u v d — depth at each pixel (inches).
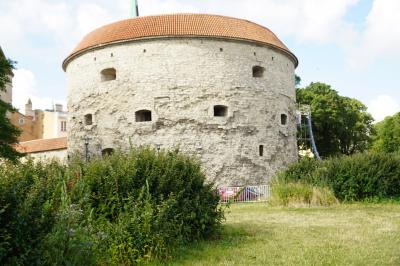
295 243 375.2
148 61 1136.8
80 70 1238.9
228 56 1152.8
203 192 400.2
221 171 1109.1
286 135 1255.5
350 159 745.0
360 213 584.4
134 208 326.6
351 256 317.4
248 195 976.3
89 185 341.4
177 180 375.6
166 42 1136.2
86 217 310.7
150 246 310.3
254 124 1161.4
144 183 361.4
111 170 355.3
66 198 278.4
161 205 340.5
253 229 460.4
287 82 1288.1
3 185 208.1
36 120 2492.6
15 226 203.5
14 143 863.1
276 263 302.4
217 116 1135.0
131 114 1133.1
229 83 1143.6
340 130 1658.5
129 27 1182.3
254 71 1245.7
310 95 1700.3
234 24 1197.7
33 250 211.0
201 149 1107.3
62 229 244.7
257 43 1189.7
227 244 373.7
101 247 291.9
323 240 387.2
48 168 350.6
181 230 361.1
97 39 1203.9
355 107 1900.8
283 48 1254.9
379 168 727.7
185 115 1115.9
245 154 1137.4
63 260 237.0
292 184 725.9
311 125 1600.6
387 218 529.3
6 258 200.7
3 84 874.1
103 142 1162.6
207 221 388.5
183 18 1187.3
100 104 1178.0
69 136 1277.1
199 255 331.3
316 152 1483.8
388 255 320.8
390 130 2201.0
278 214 593.0
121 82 1151.6
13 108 872.3
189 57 1133.1
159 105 1119.6
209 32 1138.7
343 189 725.9
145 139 1115.3
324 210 631.8
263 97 1189.7
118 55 1162.6
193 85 1126.4
